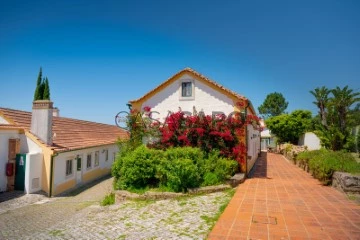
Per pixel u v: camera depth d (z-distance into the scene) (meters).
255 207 8.76
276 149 42.12
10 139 15.50
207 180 11.70
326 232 6.56
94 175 22.89
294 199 9.84
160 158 12.02
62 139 19.19
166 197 10.51
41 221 10.04
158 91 17.92
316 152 17.12
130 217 8.38
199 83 17.23
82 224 7.97
